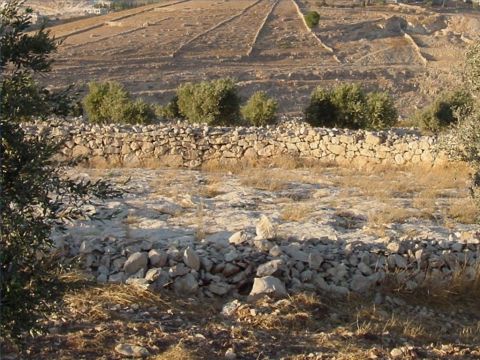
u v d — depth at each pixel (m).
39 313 5.30
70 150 18.08
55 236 8.55
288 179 15.45
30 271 4.89
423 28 87.25
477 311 8.45
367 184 14.72
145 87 52.91
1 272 4.59
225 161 18.39
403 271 8.70
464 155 8.07
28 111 4.75
